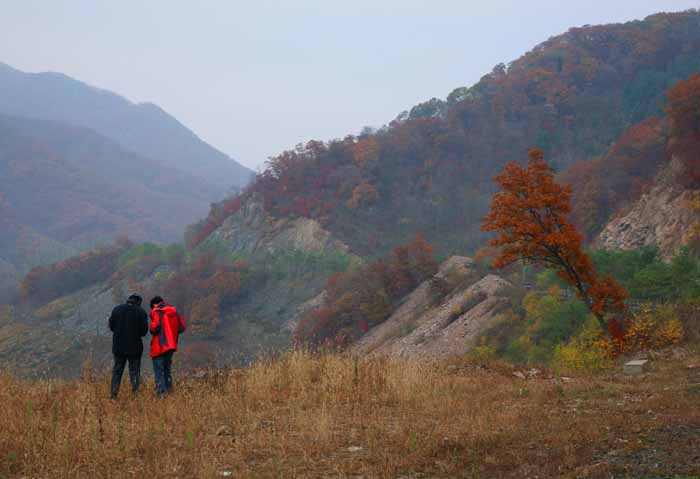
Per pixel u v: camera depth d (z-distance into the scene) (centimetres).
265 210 16700
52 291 17400
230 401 948
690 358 1661
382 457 654
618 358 2258
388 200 16475
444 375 1261
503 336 4950
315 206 15862
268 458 667
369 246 14212
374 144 17912
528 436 726
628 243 6034
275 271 13650
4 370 1058
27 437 702
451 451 677
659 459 591
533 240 2717
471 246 13425
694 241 4988
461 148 18875
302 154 17900
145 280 15550
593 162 10044
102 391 977
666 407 876
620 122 19025
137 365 974
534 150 2684
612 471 565
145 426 771
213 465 610
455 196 16762
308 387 1063
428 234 14900
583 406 938
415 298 8231
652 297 3209
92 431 729
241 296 12888
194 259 15425
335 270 12488
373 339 7738
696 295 2677
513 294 5775
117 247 19062
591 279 2736
